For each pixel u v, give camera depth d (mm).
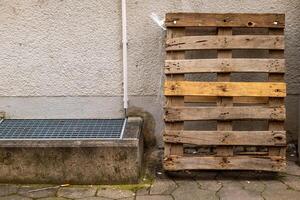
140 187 2934
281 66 3016
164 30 3258
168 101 3043
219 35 3076
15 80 3381
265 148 3178
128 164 2943
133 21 3264
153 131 3428
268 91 3004
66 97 3400
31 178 2990
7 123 3357
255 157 2986
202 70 3039
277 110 2982
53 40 3309
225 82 3021
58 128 3248
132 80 3354
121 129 3189
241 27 3086
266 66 3021
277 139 2979
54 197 2840
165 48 3201
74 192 2895
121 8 3232
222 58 3055
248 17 3064
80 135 3102
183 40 3064
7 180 3002
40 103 3414
